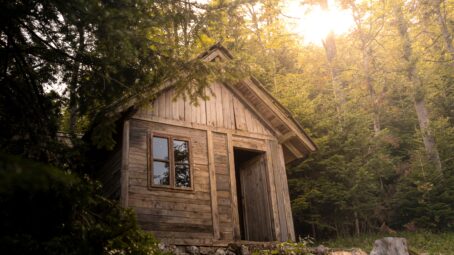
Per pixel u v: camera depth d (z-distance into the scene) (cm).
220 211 1152
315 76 2673
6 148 595
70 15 657
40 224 558
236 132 1284
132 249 634
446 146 1933
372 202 1708
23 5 670
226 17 813
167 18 748
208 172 1182
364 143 1777
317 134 1827
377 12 2445
